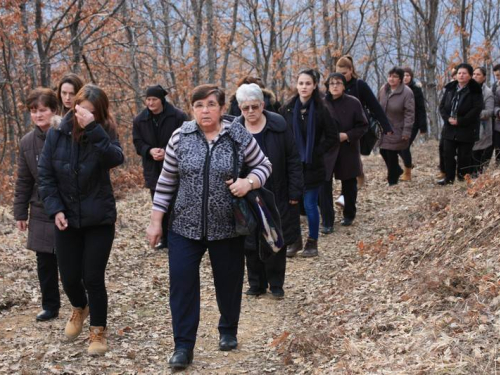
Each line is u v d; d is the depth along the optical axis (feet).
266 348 16.48
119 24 61.36
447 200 24.99
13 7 47.96
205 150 15.01
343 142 29.96
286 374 14.44
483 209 20.11
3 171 68.44
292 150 20.56
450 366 12.07
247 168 15.67
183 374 14.88
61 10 51.88
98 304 16.26
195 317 15.40
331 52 75.36
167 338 17.70
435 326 14.03
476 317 13.66
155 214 15.55
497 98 36.42
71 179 15.66
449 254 18.61
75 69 53.21
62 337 17.53
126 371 15.16
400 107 37.96
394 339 14.29
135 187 50.29
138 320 19.39
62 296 21.53
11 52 60.80
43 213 18.42
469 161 34.65
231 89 88.84
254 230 15.34
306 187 25.71
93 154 15.67
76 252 16.29
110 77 74.95
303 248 27.55
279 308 20.29
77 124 15.70
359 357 13.87
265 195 15.51
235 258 15.80
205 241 15.39
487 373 11.61
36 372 14.97
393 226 27.32
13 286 22.16
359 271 21.52
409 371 12.29
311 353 15.24
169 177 15.52
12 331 18.19
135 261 26.48
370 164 52.70
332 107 29.60
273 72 77.10
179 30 74.74
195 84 60.80
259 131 20.36
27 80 59.11
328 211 29.68
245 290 22.47
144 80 79.10
